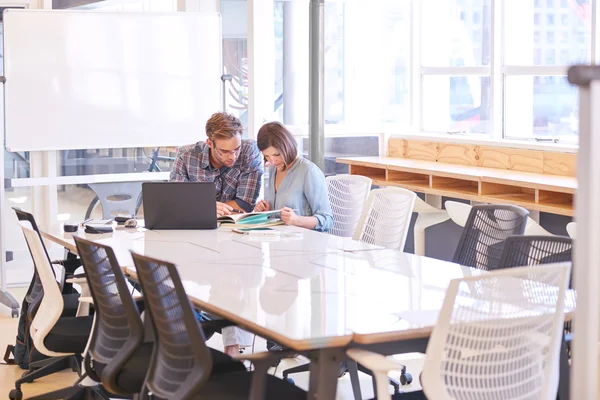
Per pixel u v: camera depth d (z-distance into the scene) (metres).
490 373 2.79
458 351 2.73
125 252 4.41
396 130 8.34
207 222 5.16
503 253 3.88
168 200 5.16
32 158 7.91
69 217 8.02
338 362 2.87
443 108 8.05
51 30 7.28
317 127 6.38
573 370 1.92
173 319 3.19
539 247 3.79
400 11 8.26
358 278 3.75
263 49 7.80
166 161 8.12
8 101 7.20
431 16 8.10
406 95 8.34
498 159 6.96
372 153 8.34
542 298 2.81
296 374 5.35
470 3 7.60
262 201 5.48
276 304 3.27
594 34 6.37
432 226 7.55
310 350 2.90
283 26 7.93
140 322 3.63
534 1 6.93
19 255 8.02
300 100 8.08
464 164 7.33
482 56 7.52
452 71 7.84
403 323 2.97
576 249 1.90
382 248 4.50
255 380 2.99
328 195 5.69
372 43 8.24
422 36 8.23
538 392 2.88
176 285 3.04
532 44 6.99
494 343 2.77
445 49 7.96
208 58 7.78
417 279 3.72
